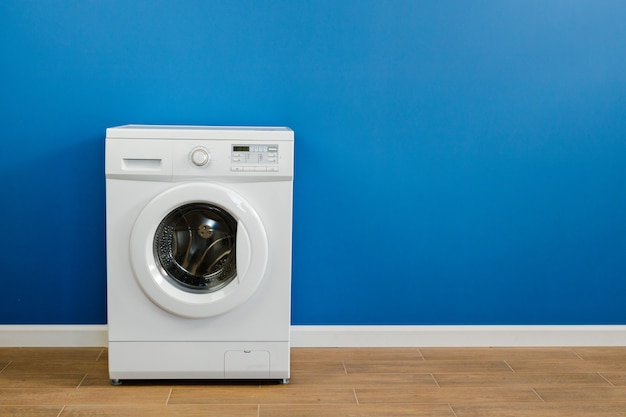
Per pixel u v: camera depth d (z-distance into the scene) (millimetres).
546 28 2867
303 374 2699
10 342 2920
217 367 2555
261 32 2812
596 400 2512
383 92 2869
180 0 2781
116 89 2818
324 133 2885
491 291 3018
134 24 2785
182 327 2525
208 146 2459
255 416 2344
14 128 2816
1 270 2893
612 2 2867
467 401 2484
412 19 2832
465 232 2973
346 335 2998
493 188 2951
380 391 2557
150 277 2457
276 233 2504
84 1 2758
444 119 2898
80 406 2393
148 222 2441
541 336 3041
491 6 2842
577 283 3031
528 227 2984
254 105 2857
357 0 2811
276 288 2527
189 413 2357
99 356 2844
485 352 2967
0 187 2846
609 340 3062
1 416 2307
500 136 2920
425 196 2941
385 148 2904
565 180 2963
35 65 2783
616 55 2898
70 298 2932
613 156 2959
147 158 2443
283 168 2471
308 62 2838
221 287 2531
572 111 2922
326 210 2932
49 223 2881
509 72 2883
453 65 2867
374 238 2959
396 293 2998
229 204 2443
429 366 2799
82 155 2848
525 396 2533
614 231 3006
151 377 2551
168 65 2816
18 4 2744
